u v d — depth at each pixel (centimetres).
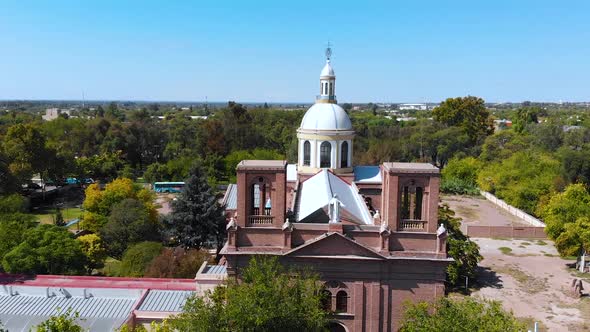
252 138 12788
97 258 5053
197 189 5891
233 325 2561
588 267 5788
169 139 13775
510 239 7238
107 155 11206
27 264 4284
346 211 3691
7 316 3616
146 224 5566
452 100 14888
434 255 3353
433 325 2547
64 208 8625
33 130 8912
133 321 3619
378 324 3428
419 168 3369
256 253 3353
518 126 13450
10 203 6231
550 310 4600
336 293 3434
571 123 16925
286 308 2573
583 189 6106
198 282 3800
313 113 5281
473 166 11150
